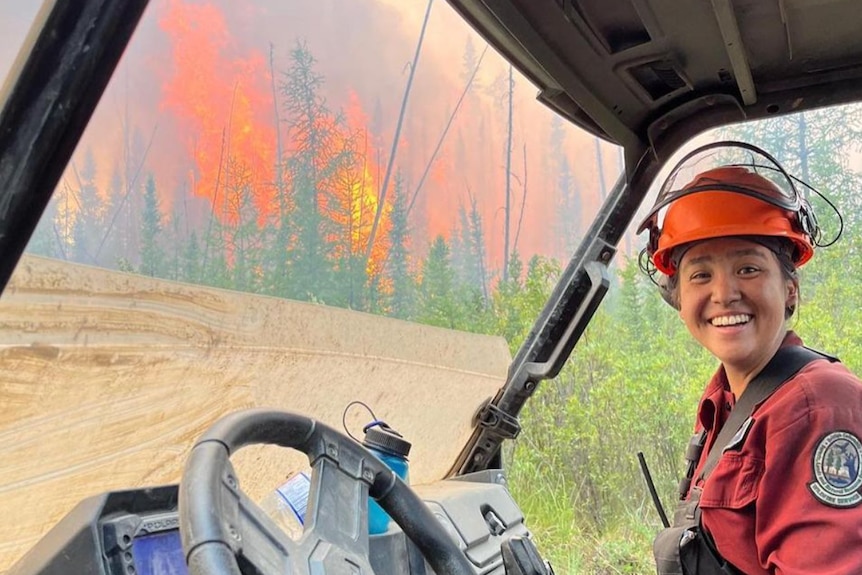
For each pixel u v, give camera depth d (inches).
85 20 26.0
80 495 41.8
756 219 57.7
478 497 68.1
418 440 73.5
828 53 66.1
